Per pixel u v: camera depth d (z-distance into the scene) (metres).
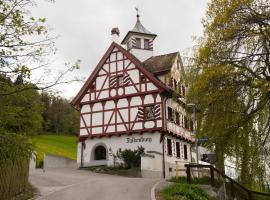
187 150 39.25
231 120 16.70
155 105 34.66
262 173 16.33
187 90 20.33
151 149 33.94
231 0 16.59
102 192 17.47
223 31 16.62
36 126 12.55
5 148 10.65
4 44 10.62
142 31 42.97
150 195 16.42
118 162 34.59
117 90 36.81
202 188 18.50
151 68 37.91
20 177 16.28
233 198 19.48
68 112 77.50
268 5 15.91
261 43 15.68
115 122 36.06
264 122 16.22
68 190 18.14
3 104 10.83
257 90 15.75
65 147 60.12
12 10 10.77
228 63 16.53
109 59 38.09
